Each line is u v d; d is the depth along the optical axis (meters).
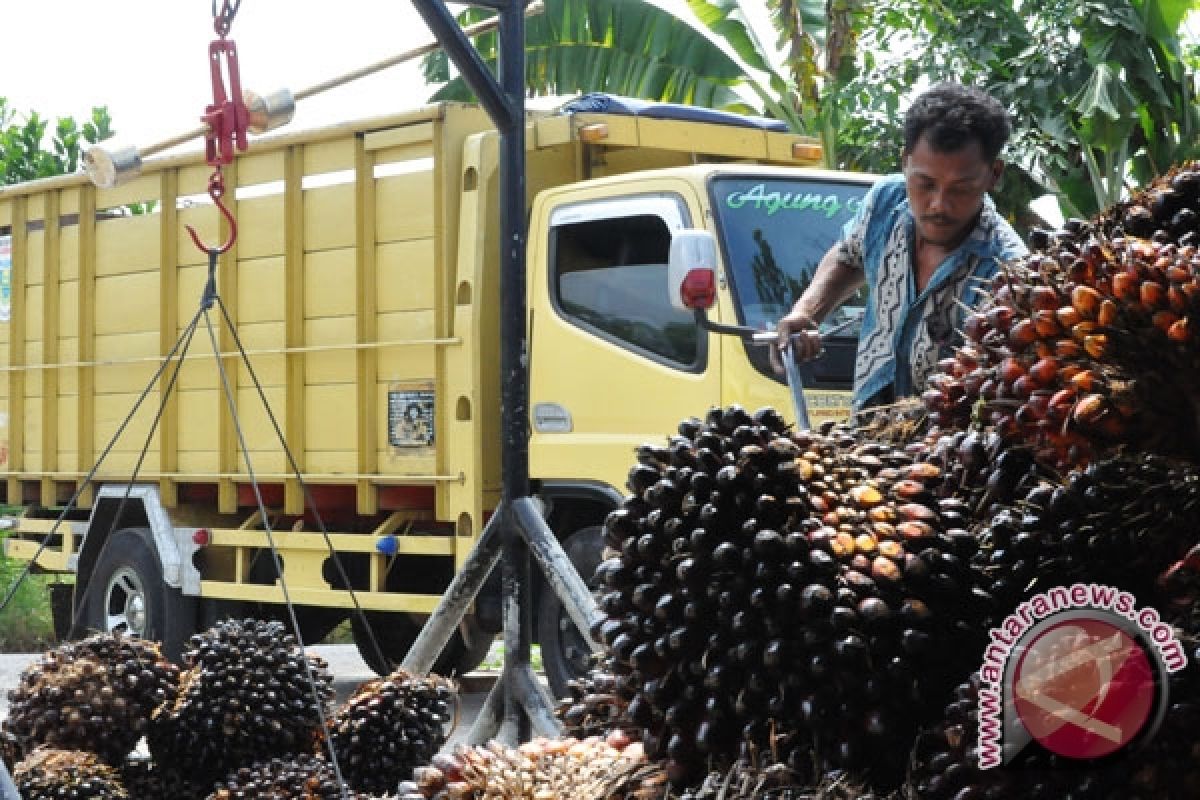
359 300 8.58
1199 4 10.38
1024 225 11.23
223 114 4.04
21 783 3.62
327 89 4.78
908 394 3.94
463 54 4.79
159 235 9.60
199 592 9.37
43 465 10.41
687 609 2.30
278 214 8.95
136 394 9.79
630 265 7.71
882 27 12.23
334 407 8.72
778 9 11.64
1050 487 2.27
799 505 2.30
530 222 8.19
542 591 7.83
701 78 11.77
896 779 2.23
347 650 12.02
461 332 8.12
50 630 12.64
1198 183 2.56
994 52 11.35
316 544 8.84
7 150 17.72
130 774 3.90
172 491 9.55
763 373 7.26
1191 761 2.04
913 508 2.32
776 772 2.23
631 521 2.39
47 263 10.34
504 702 4.83
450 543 8.17
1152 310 2.15
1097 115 10.10
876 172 12.24
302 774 3.67
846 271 4.24
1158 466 2.21
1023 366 2.35
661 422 7.49
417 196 8.35
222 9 4.00
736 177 7.58
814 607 2.21
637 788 2.44
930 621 2.22
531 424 8.04
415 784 2.67
